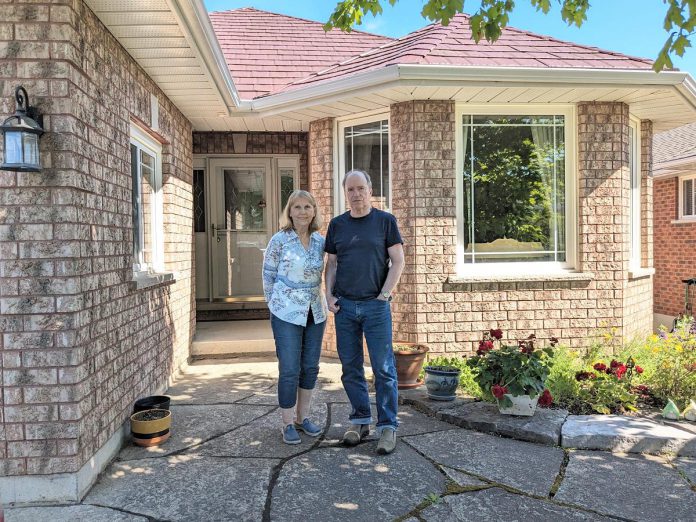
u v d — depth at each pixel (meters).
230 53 8.15
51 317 3.06
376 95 5.72
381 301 3.83
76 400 3.09
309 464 3.56
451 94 5.75
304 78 7.12
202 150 7.96
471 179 6.22
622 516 2.93
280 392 3.87
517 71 5.32
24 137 2.90
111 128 3.81
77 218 3.14
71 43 3.11
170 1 3.41
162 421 3.92
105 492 3.21
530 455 3.71
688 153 9.70
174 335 5.81
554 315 6.22
